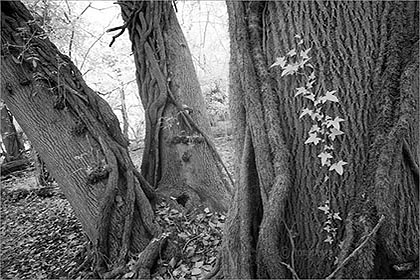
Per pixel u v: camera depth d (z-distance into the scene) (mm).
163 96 6070
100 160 4746
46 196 9164
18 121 4898
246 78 2836
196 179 5879
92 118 4891
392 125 2486
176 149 5980
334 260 2504
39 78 4773
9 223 7863
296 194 2648
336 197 2551
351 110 2566
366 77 2582
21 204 8922
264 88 2771
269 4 2889
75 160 4703
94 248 4555
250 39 2918
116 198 4676
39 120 4754
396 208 2408
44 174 9617
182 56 6449
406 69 2514
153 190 5523
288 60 2717
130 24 6320
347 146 2553
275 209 2580
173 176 5938
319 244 2562
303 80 2656
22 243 6695
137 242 4641
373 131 2529
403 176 2482
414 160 2527
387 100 2521
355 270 2328
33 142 4848
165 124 6035
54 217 7441
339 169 2512
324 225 2553
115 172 4699
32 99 4758
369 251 2328
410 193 2490
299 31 2695
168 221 5059
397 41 2594
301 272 2604
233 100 3076
